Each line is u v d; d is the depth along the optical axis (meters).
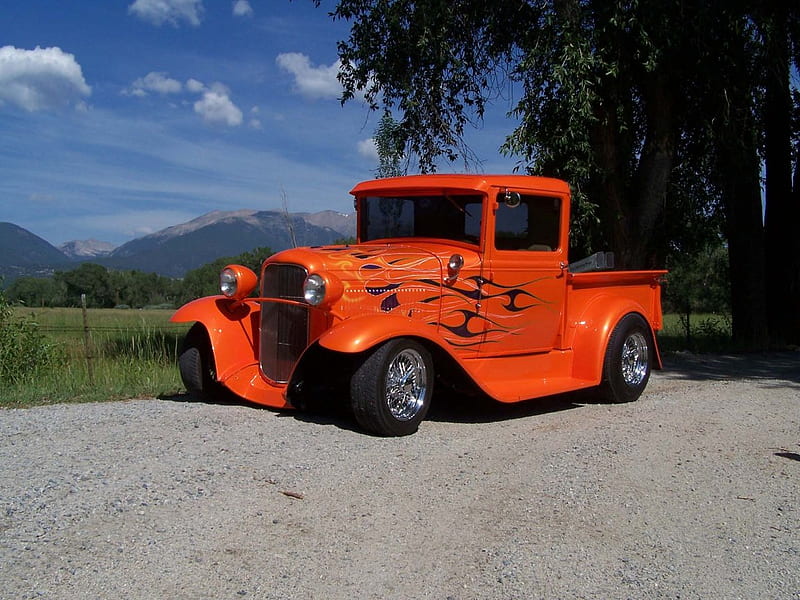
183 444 5.51
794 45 12.74
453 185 6.96
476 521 4.34
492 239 6.93
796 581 3.74
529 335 7.36
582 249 11.72
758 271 14.42
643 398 8.26
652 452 5.93
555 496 4.82
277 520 4.20
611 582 3.66
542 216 7.45
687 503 4.81
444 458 5.51
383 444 5.78
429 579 3.60
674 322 19.98
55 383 8.53
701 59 10.77
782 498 4.96
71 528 3.97
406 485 4.87
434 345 6.25
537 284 7.36
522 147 10.44
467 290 6.80
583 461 5.60
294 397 6.39
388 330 5.83
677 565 3.89
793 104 14.23
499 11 11.31
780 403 8.07
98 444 5.52
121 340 11.70
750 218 14.33
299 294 6.43
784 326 15.01
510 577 3.66
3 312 9.38
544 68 10.55
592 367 7.61
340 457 5.37
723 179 12.81
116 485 4.60
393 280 6.41
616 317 7.77
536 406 7.75
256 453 5.34
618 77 10.74
